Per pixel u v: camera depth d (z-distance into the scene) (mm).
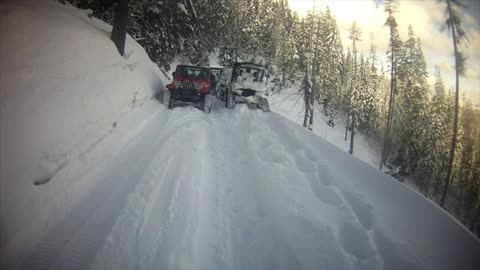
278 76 37969
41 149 3562
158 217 3289
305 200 3951
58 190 3467
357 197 4363
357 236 3311
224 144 6359
